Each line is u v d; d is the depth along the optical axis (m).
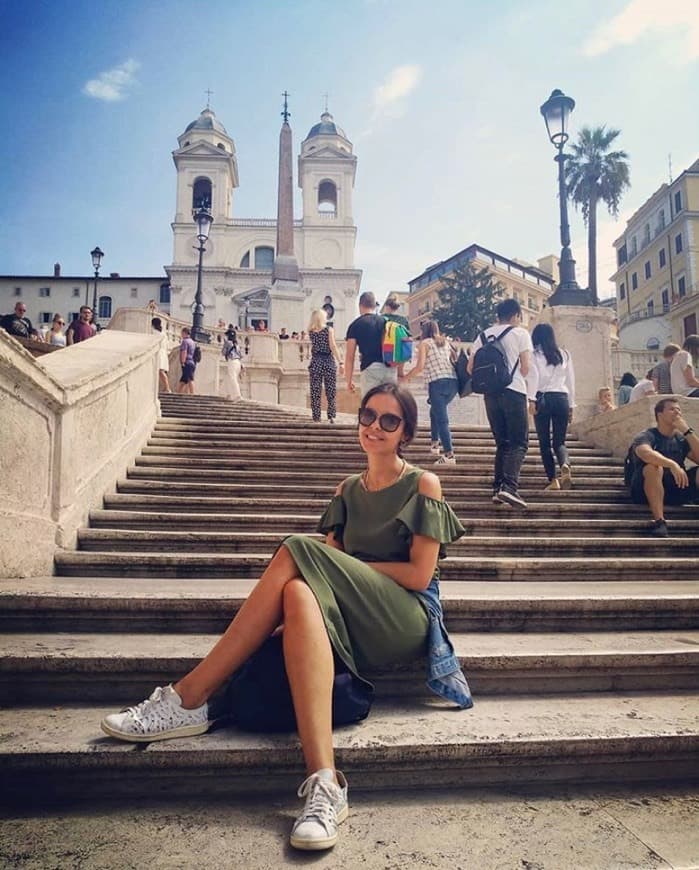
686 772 2.40
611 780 2.36
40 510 3.94
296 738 2.28
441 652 2.57
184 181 57.84
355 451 7.45
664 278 52.78
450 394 6.95
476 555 4.73
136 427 6.70
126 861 1.79
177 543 4.40
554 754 2.30
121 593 3.14
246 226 58.09
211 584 3.67
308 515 5.31
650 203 54.72
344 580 2.42
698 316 43.22
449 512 2.70
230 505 5.34
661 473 5.34
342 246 59.41
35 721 2.39
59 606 3.07
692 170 49.78
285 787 2.24
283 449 7.42
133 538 4.39
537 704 2.68
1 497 3.48
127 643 2.87
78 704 2.60
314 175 60.44
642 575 4.34
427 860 1.83
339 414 11.45
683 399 6.81
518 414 5.61
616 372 19.02
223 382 17.84
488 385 5.57
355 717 2.40
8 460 3.55
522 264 70.75
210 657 2.31
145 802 2.13
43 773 2.12
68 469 4.32
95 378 4.80
